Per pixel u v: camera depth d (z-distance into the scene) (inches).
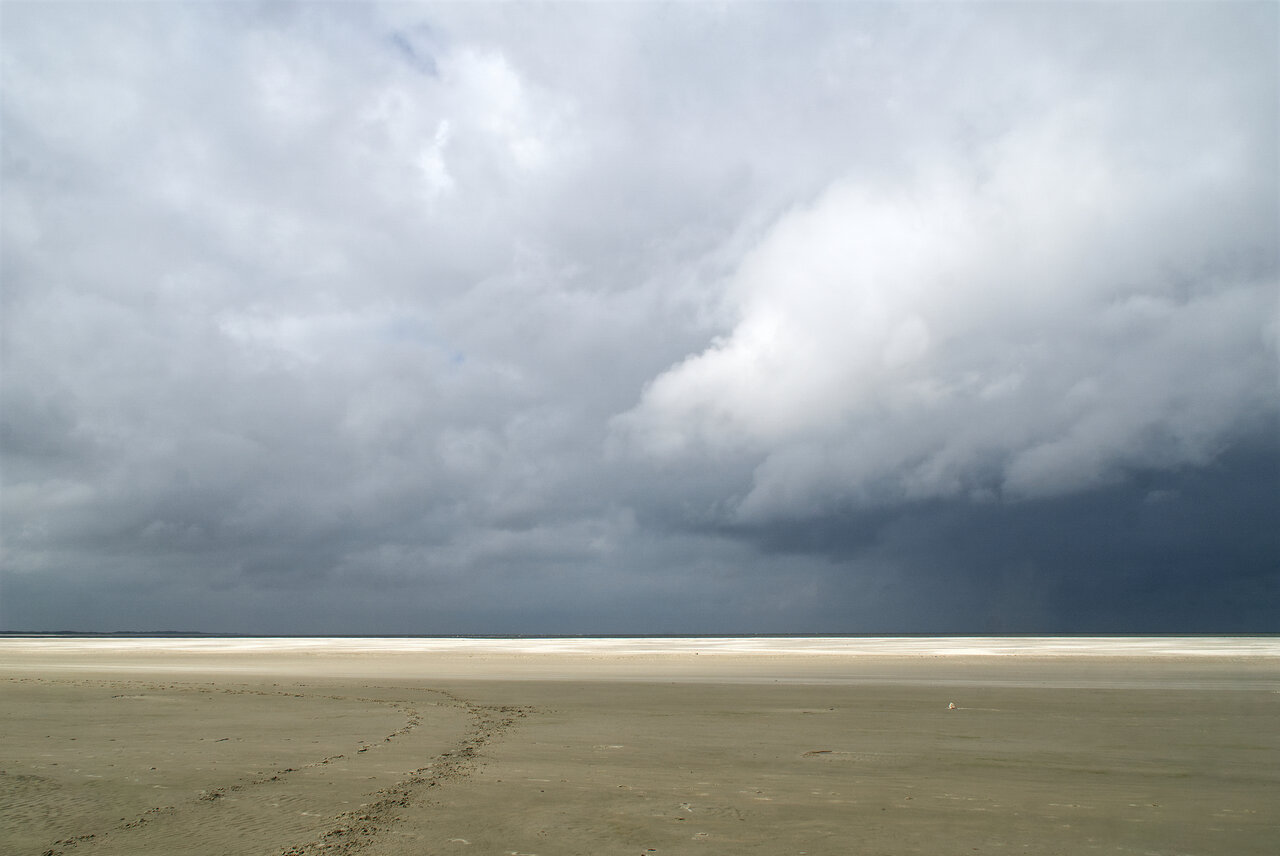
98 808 579.5
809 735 913.5
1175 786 644.7
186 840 498.9
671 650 3432.6
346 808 574.6
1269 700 1259.2
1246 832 511.2
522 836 502.0
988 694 1360.7
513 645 4347.9
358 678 1777.8
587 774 690.2
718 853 467.5
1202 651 3063.5
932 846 480.4
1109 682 1603.1
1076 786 644.7
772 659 2539.4
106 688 1545.3
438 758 769.6
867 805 579.2
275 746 844.0
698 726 989.8
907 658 2556.6
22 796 617.9
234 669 2150.6
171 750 821.2
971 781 661.9
